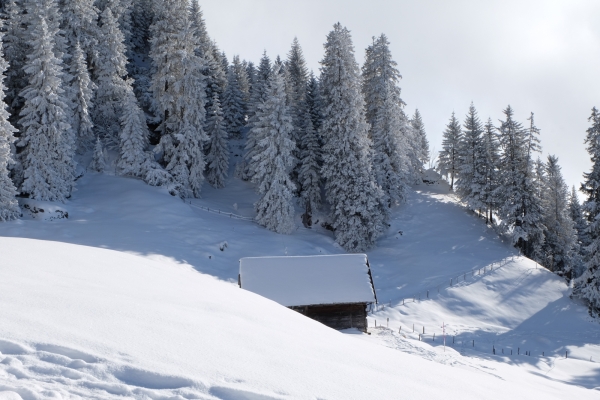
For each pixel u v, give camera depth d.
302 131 48.06
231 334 6.38
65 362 4.20
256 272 25.61
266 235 39.91
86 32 46.78
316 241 41.50
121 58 47.31
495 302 34.19
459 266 39.41
